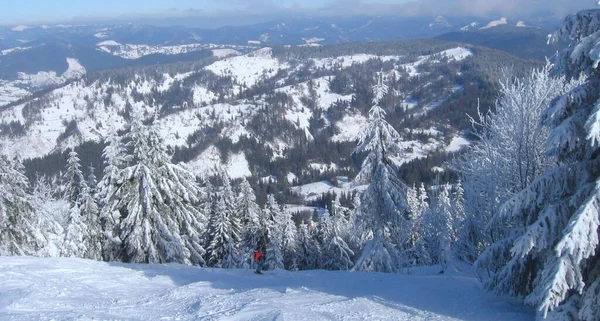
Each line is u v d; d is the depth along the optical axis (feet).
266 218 136.46
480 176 50.90
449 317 28.96
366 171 61.26
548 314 25.18
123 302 33.32
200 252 86.63
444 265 62.80
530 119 43.65
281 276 51.83
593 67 24.62
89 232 85.87
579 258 23.06
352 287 40.32
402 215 61.57
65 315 27.61
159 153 77.15
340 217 159.22
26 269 44.73
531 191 28.09
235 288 40.34
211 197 145.18
